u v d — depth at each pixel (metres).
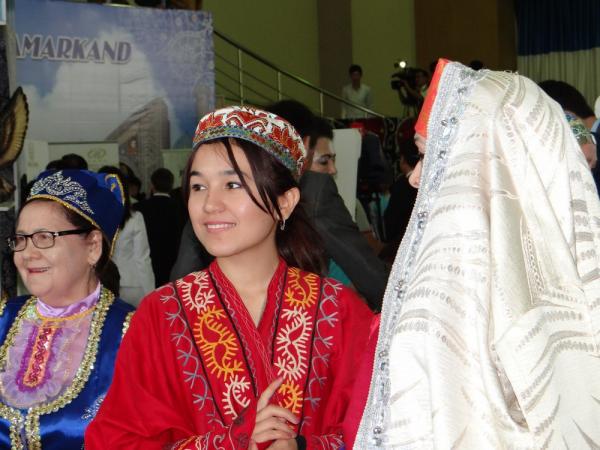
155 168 6.42
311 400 1.57
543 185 1.17
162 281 5.21
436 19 13.70
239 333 1.57
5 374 1.81
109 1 7.10
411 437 1.14
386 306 1.25
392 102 13.77
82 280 1.87
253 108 1.60
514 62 13.67
